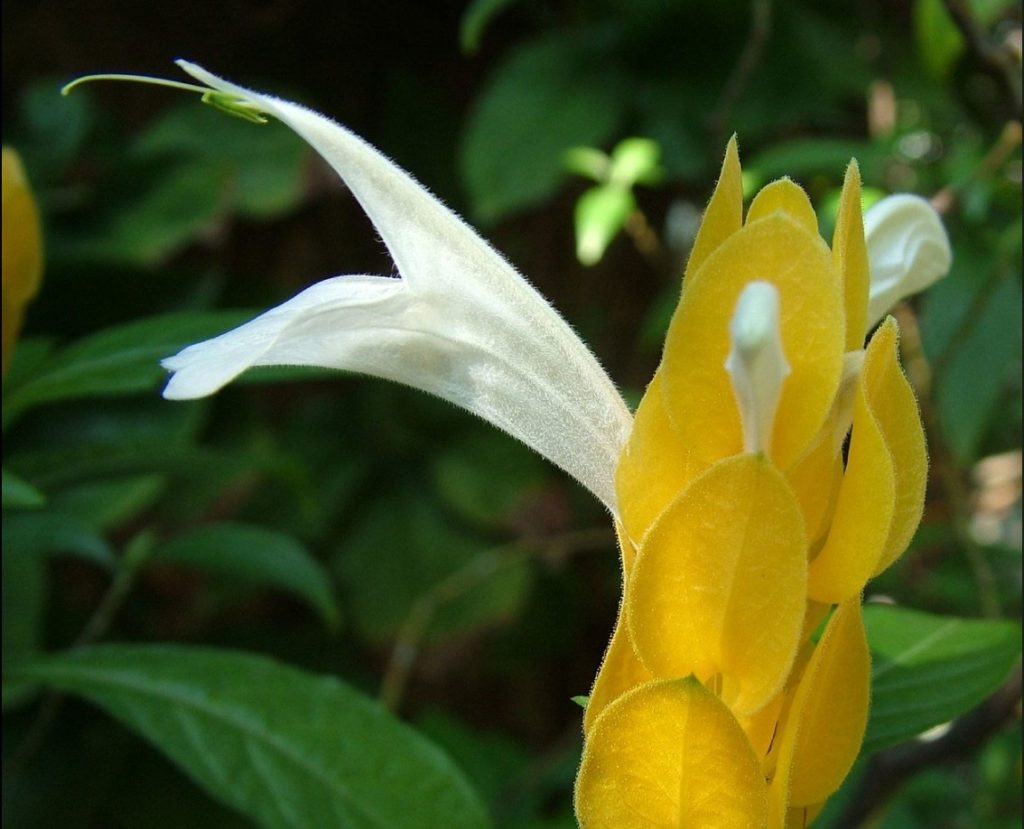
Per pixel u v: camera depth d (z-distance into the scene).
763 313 0.17
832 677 0.19
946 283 0.38
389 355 0.19
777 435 0.18
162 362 0.18
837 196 0.40
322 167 0.55
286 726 0.26
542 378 0.19
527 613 0.58
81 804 0.44
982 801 0.42
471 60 0.57
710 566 0.18
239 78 0.55
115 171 0.51
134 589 0.51
